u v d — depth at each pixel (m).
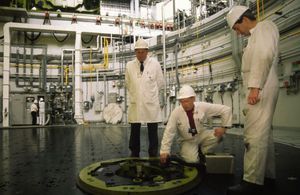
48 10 8.04
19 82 7.92
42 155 2.39
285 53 3.90
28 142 3.47
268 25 1.16
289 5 3.77
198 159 1.84
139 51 2.19
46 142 3.44
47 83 8.19
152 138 2.27
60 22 8.11
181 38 6.46
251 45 1.20
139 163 1.64
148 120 2.21
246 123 1.20
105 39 8.13
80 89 7.82
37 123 7.54
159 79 2.35
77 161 2.08
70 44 8.46
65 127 6.70
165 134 1.69
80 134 4.61
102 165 1.67
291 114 3.82
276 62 1.21
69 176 1.59
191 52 6.49
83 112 8.03
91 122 8.03
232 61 5.22
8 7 7.21
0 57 7.68
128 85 2.36
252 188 1.17
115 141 3.48
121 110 7.68
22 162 2.06
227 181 1.42
